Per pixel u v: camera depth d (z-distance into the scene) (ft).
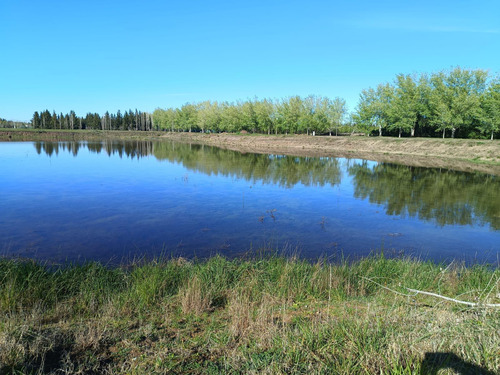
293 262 24.53
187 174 79.82
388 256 30.45
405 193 60.90
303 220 42.39
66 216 41.93
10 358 11.30
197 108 320.50
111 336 13.84
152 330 14.75
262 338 13.23
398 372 10.57
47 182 65.62
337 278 21.43
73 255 29.22
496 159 106.83
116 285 20.89
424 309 16.28
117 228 37.47
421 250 32.89
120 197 53.62
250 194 58.08
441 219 44.09
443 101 144.25
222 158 118.62
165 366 11.70
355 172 86.74
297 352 12.07
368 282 22.03
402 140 149.69
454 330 12.91
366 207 50.08
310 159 118.21
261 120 221.46
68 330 14.21
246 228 38.52
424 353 11.82
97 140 237.25
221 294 19.57
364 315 15.40
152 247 31.81
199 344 13.39
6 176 71.61
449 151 125.18
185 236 35.24
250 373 11.15
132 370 11.39
